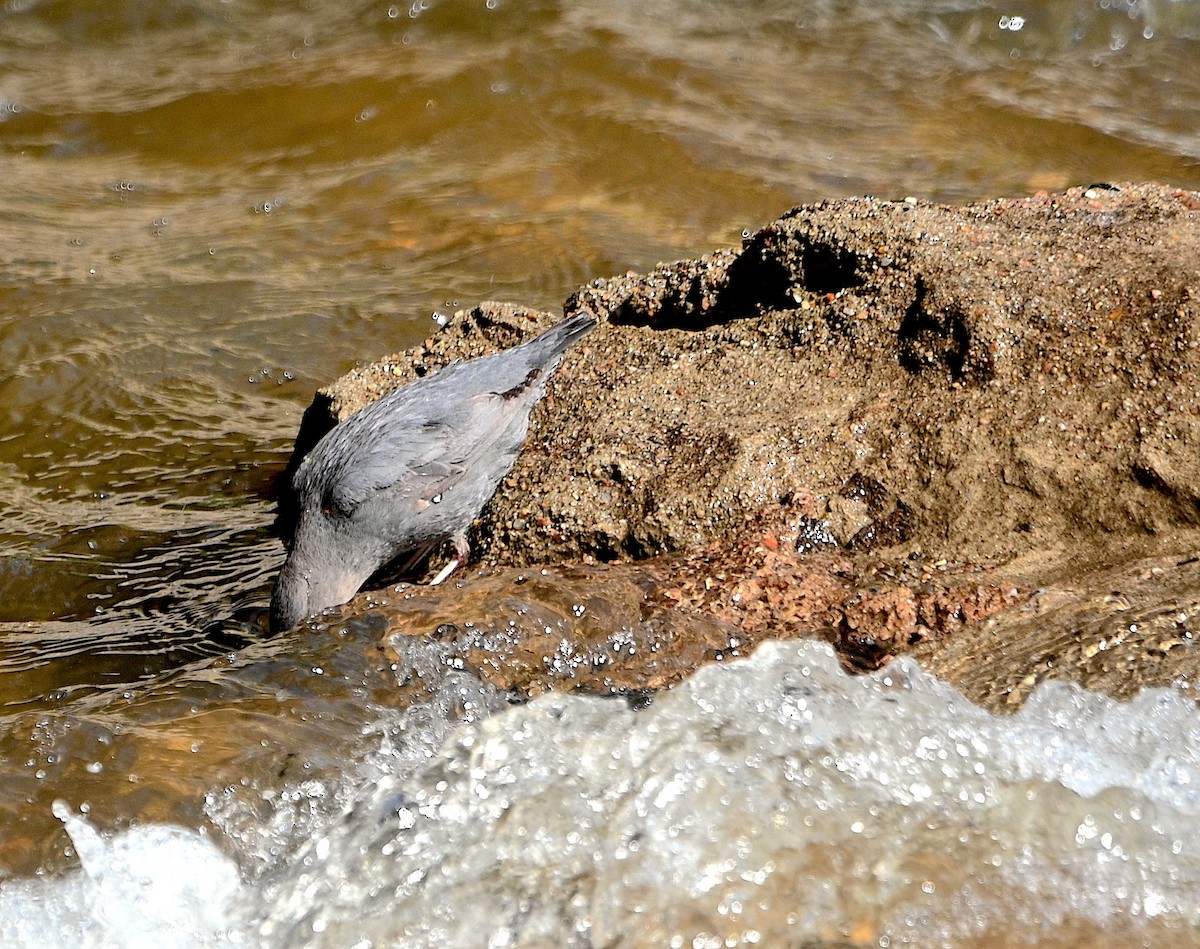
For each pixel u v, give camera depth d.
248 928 6.46
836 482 9.64
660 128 20.61
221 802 6.91
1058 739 7.12
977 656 7.97
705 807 6.86
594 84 22.06
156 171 20.70
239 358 15.81
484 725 7.54
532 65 22.34
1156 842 6.57
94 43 24.83
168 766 7.08
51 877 6.46
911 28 24.94
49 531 12.44
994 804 6.84
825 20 25.12
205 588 11.38
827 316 10.69
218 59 23.81
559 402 11.30
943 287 10.11
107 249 18.31
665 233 18.30
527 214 18.89
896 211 11.11
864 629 8.54
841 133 21.06
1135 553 8.87
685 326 12.02
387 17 24.64
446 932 6.38
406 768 7.32
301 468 10.80
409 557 11.16
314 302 16.95
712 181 19.53
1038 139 20.83
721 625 8.61
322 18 25.20
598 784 7.08
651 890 6.46
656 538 9.67
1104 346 9.59
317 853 6.80
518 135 20.83
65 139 21.42
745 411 10.25
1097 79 22.97
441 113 21.33
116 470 13.73
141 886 6.51
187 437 14.34
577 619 8.48
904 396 9.94
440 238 18.39
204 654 10.12
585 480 10.12
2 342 15.88
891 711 7.44
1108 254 10.19
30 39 24.77
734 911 6.35
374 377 12.63
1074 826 6.67
